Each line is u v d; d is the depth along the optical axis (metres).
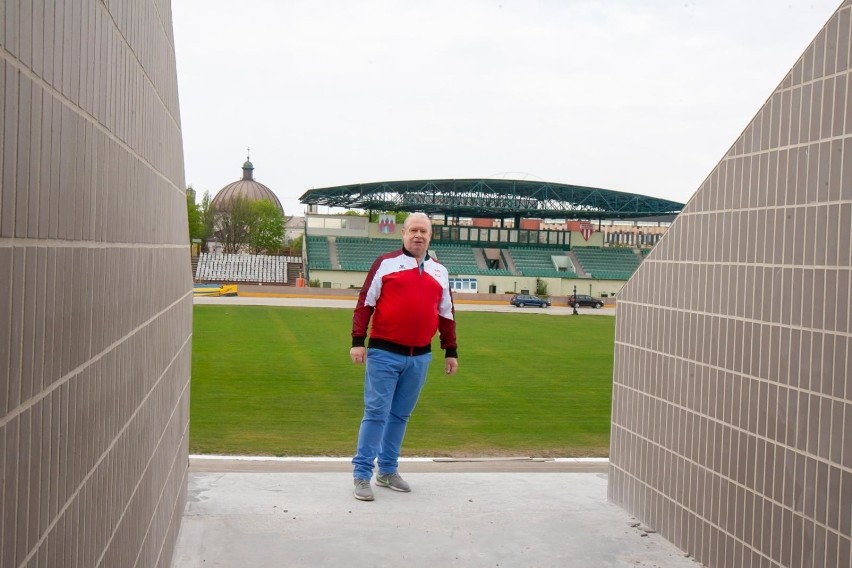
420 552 3.83
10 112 1.10
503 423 10.20
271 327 26.12
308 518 4.32
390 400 4.77
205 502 4.59
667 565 3.73
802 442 2.99
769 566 3.20
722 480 3.56
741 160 3.47
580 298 51.09
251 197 123.12
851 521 2.71
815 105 2.98
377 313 4.77
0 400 1.08
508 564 3.70
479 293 53.59
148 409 2.72
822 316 2.90
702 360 3.75
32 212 1.22
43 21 1.26
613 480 4.74
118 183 2.02
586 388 13.88
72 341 1.52
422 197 58.41
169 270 3.46
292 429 9.27
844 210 2.79
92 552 1.76
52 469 1.39
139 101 2.42
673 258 4.05
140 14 2.44
